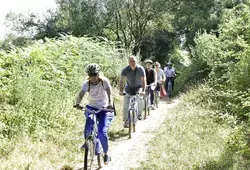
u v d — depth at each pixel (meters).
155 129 9.59
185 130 8.70
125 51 18.53
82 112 9.89
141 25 31.31
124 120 9.38
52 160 6.88
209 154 6.77
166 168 6.35
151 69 12.41
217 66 12.57
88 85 6.36
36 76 9.13
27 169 6.15
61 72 10.65
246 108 7.87
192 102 12.29
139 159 7.17
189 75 20.05
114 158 7.34
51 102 8.81
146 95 12.01
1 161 6.32
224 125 8.72
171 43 37.31
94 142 6.19
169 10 32.00
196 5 31.50
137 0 30.12
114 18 30.75
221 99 10.97
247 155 6.65
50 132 8.02
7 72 9.24
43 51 11.31
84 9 29.91
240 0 28.03
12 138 7.26
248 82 8.66
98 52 15.26
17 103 8.05
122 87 9.23
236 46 12.06
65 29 31.66
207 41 18.28
